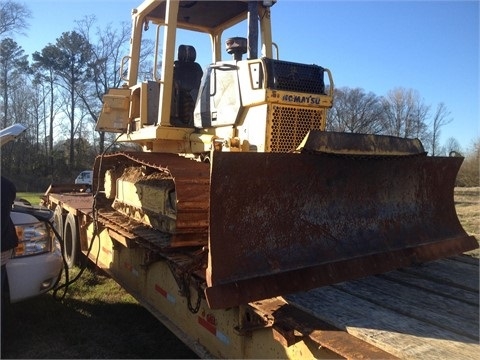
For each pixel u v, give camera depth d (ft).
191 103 18.76
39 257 14.44
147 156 16.80
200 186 13.00
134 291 16.88
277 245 10.91
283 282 10.41
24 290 13.99
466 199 54.24
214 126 15.69
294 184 11.41
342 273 11.42
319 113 14.30
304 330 8.82
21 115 126.00
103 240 20.63
